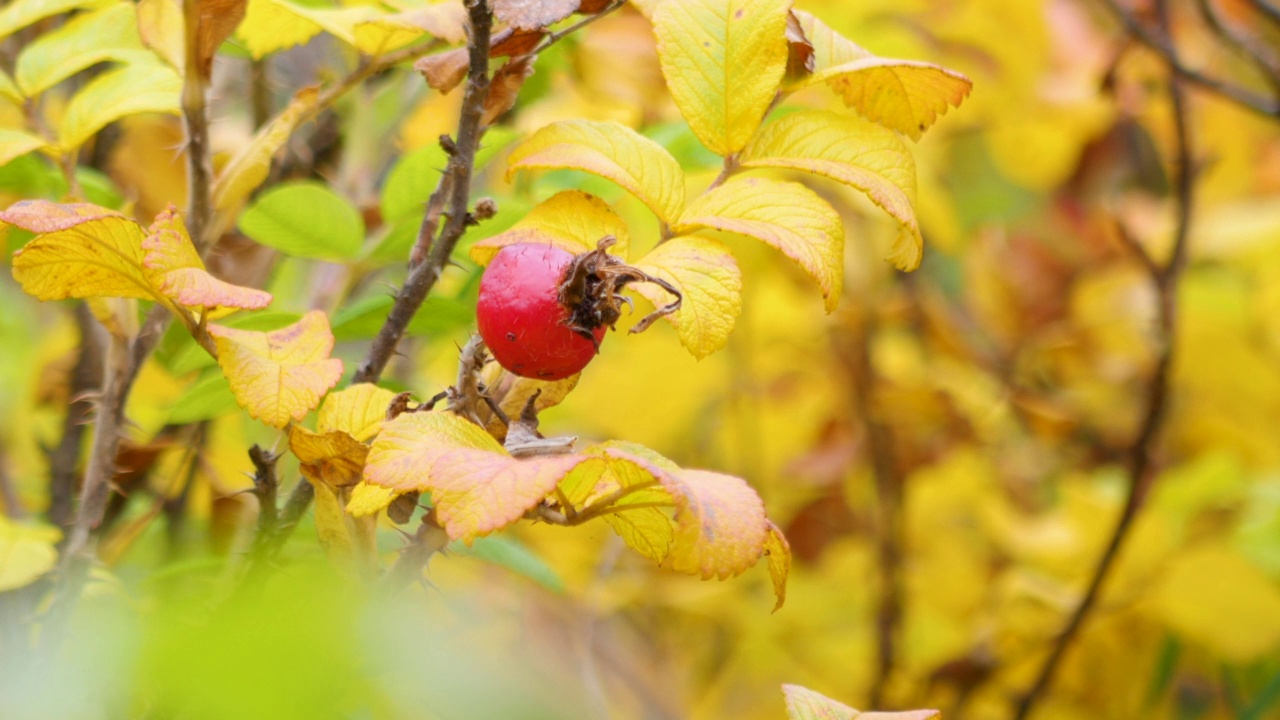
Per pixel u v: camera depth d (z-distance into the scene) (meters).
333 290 0.93
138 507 0.90
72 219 0.73
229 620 0.60
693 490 0.71
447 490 0.71
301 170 1.06
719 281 0.74
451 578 0.92
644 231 1.21
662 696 1.29
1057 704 1.34
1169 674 1.31
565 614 1.07
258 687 0.58
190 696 0.60
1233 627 1.21
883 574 1.32
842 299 1.41
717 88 0.76
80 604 0.77
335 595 0.65
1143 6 1.37
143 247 0.73
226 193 0.79
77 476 0.88
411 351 1.11
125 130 0.95
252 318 0.84
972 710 1.36
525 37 0.77
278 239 0.85
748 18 0.76
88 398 0.80
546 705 0.65
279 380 0.75
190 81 0.78
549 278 0.73
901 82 0.78
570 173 0.88
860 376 1.38
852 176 0.76
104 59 0.82
